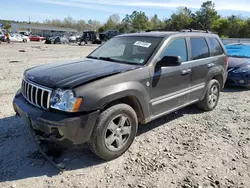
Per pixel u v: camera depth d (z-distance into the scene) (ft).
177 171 10.74
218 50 18.61
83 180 9.99
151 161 11.46
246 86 25.81
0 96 20.30
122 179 10.13
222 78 19.01
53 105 10.10
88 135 10.34
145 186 9.72
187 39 15.49
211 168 11.02
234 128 15.57
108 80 10.85
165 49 13.66
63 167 10.65
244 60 26.76
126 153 12.07
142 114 12.45
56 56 57.57
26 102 11.57
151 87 12.61
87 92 10.14
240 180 10.24
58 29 299.38
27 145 12.41
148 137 13.89
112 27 307.58
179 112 18.15
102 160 11.41
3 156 11.43
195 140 13.71
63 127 9.68
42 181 9.83
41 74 11.54
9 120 15.31
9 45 105.91
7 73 30.96
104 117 10.61
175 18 229.66
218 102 21.17
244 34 197.77
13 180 9.81
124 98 12.01
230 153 12.38
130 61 13.30
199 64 16.05
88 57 15.33
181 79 14.56
